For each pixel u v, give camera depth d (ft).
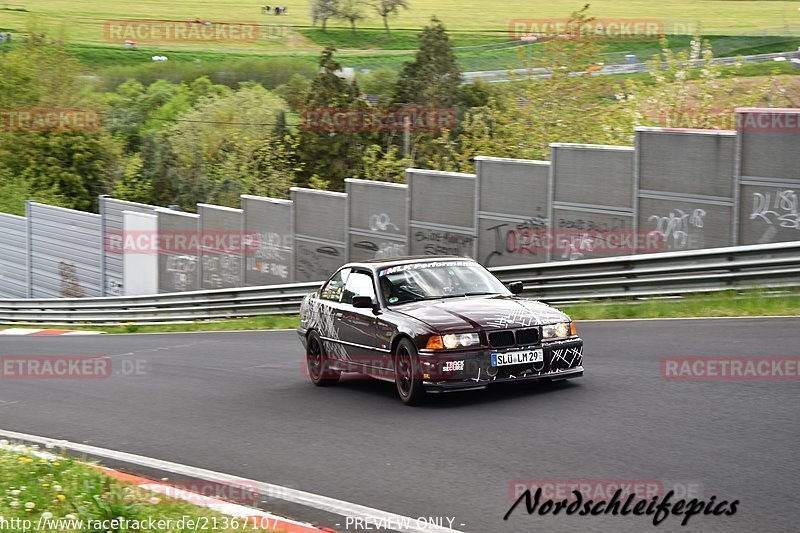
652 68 167.53
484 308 54.80
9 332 165.27
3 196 299.79
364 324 59.36
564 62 191.31
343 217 145.59
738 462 37.37
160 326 153.69
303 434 51.21
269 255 160.97
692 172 95.81
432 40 413.39
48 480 43.19
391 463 42.83
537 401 52.06
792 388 49.37
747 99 155.74
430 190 129.39
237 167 299.99
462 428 47.78
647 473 37.11
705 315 79.51
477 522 33.47
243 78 561.43
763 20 570.87
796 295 78.43
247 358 88.69
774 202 88.63
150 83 551.18
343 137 353.10
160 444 53.21
